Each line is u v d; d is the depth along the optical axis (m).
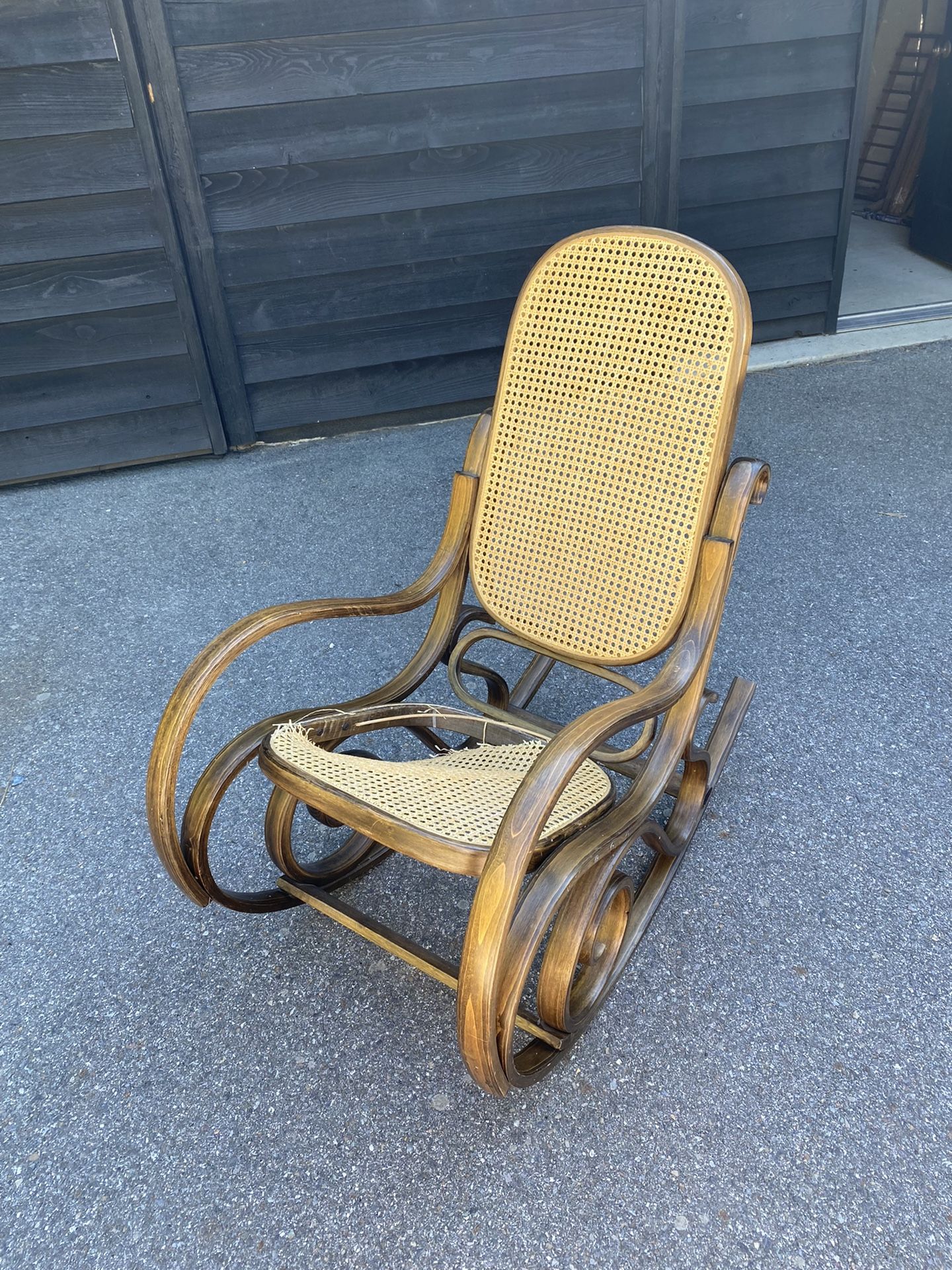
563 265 1.58
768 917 1.63
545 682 2.32
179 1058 1.46
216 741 2.14
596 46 3.24
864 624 2.39
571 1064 1.41
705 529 1.46
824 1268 1.15
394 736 2.15
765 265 3.97
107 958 1.64
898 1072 1.37
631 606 1.53
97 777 2.06
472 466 1.69
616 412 1.53
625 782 2.00
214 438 3.54
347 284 3.42
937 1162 1.25
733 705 1.97
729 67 3.51
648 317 1.49
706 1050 1.42
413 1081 1.41
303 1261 1.19
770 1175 1.25
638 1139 1.31
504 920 1.08
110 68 2.87
